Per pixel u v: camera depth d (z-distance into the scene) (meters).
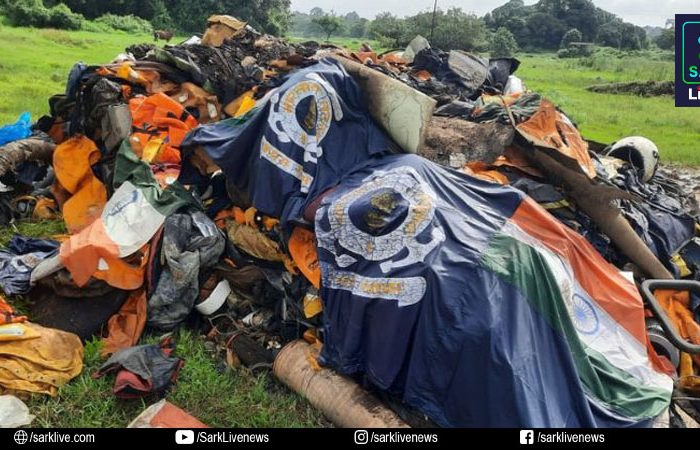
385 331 4.16
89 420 4.27
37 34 28.47
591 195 5.48
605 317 4.70
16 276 5.26
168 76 7.61
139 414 4.32
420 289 4.11
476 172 5.59
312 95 5.12
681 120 19.11
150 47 9.17
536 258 4.23
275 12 49.94
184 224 5.20
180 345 4.97
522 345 3.86
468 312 3.95
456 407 3.93
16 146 6.93
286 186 4.95
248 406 4.48
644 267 5.49
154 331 5.11
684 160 13.31
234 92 7.57
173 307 5.05
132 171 5.59
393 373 4.16
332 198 4.73
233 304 5.25
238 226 5.33
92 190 6.70
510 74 9.59
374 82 5.43
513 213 4.82
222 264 5.25
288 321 4.98
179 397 4.52
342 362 4.36
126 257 4.99
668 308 5.32
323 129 5.12
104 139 6.56
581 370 4.16
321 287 4.60
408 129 5.33
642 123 18.52
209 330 5.24
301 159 5.02
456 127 5.89
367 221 4.45
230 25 9.67
